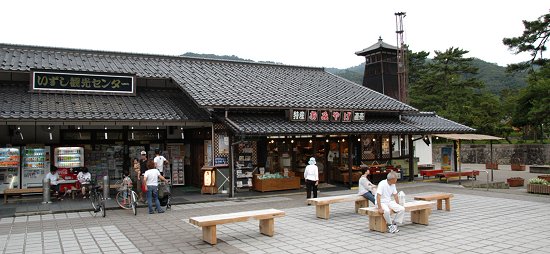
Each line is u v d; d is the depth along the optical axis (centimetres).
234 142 1677
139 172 1499
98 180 1812
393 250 819
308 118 1808
